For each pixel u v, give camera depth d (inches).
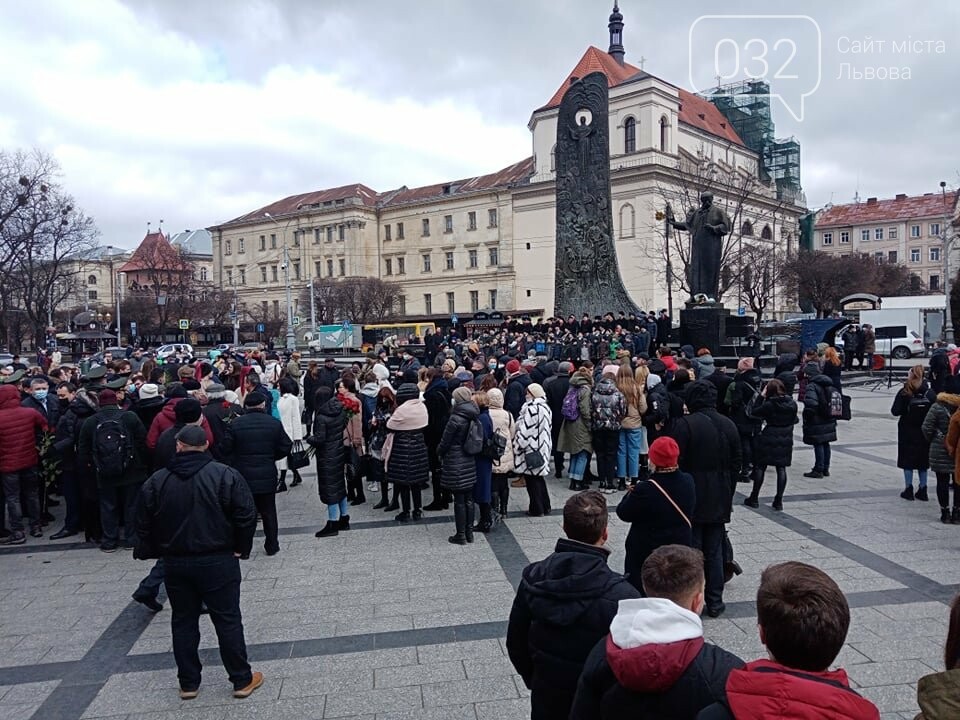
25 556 315.0
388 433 350.0
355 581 266.8
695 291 892.0
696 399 228.7
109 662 207.8
